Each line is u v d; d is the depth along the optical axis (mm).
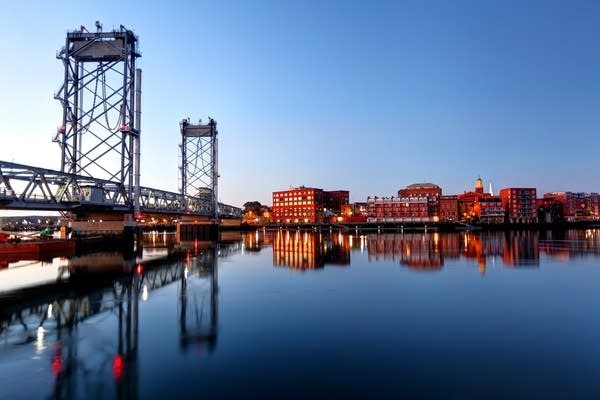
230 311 24266
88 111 61625
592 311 24016
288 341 18641
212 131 116438
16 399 13070
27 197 39812
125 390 13672
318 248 74688
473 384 14086
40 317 22984
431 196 197500
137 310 24594
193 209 99812
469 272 40562
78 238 62031
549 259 52094
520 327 20781
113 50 62469
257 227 192000
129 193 62719
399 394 13391
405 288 31766
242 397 13180
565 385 13969
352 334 19672
